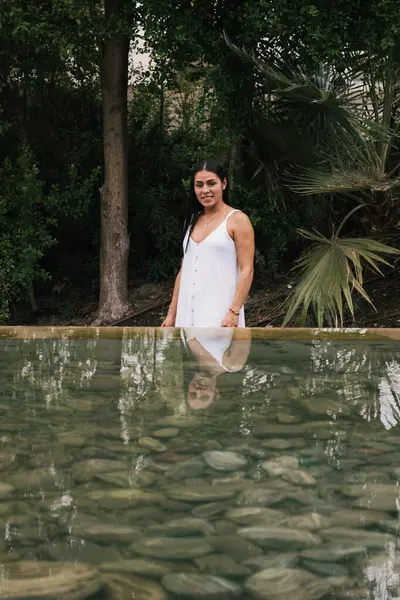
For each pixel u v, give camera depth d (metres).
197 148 8.88
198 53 6.92
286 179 6.23
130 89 10.61
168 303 8.71
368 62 6.36
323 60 6.27
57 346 1.20
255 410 0.72
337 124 5.63
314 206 6.82
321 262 4.62
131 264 9.82
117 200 8.45
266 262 8.62
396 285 7.63
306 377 0.92
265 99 6.53
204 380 0.90
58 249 9.76
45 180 9.46
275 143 6.31
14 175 8.42
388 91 6.03
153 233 9.27
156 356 1.09
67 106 9.68
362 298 7.36
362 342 1.25
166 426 0.65
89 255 9.81
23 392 0.82
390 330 1.40
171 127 10.12
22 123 9.34
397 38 6.02
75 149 9.55
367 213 6.16
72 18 7.11
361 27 6.39
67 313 8.98
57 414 0.71
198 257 2.95
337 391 0.83
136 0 7.05
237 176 7.77
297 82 5.51
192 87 9.73
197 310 2.94
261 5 6.44
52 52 8.69
